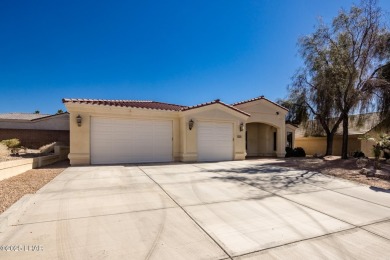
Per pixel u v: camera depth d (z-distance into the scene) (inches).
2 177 351.9
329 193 313.6
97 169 490.6
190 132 665.0
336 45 645.9
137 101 852.6
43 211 225.1
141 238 175.0
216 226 199.6
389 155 615.8
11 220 196.4
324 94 719.1
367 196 301.7
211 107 693.9
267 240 176.1
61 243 164.4
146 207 243.4
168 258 149.3
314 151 1202.6
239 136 741.3
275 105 877.8
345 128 657.6
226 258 151.3
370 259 153.0
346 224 209.6
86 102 565.0
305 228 199.2
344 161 594.6
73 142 557.3
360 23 613.3
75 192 296.0
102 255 150.7
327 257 154.5
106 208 237.8
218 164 603.8
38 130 997.8
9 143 642.8
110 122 595.8
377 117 753.0
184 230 190.5
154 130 645.9
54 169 484.4
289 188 337.4
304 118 963.3
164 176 413.7
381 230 198.1
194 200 270.8
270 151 942.4
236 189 325.1
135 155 621.6
